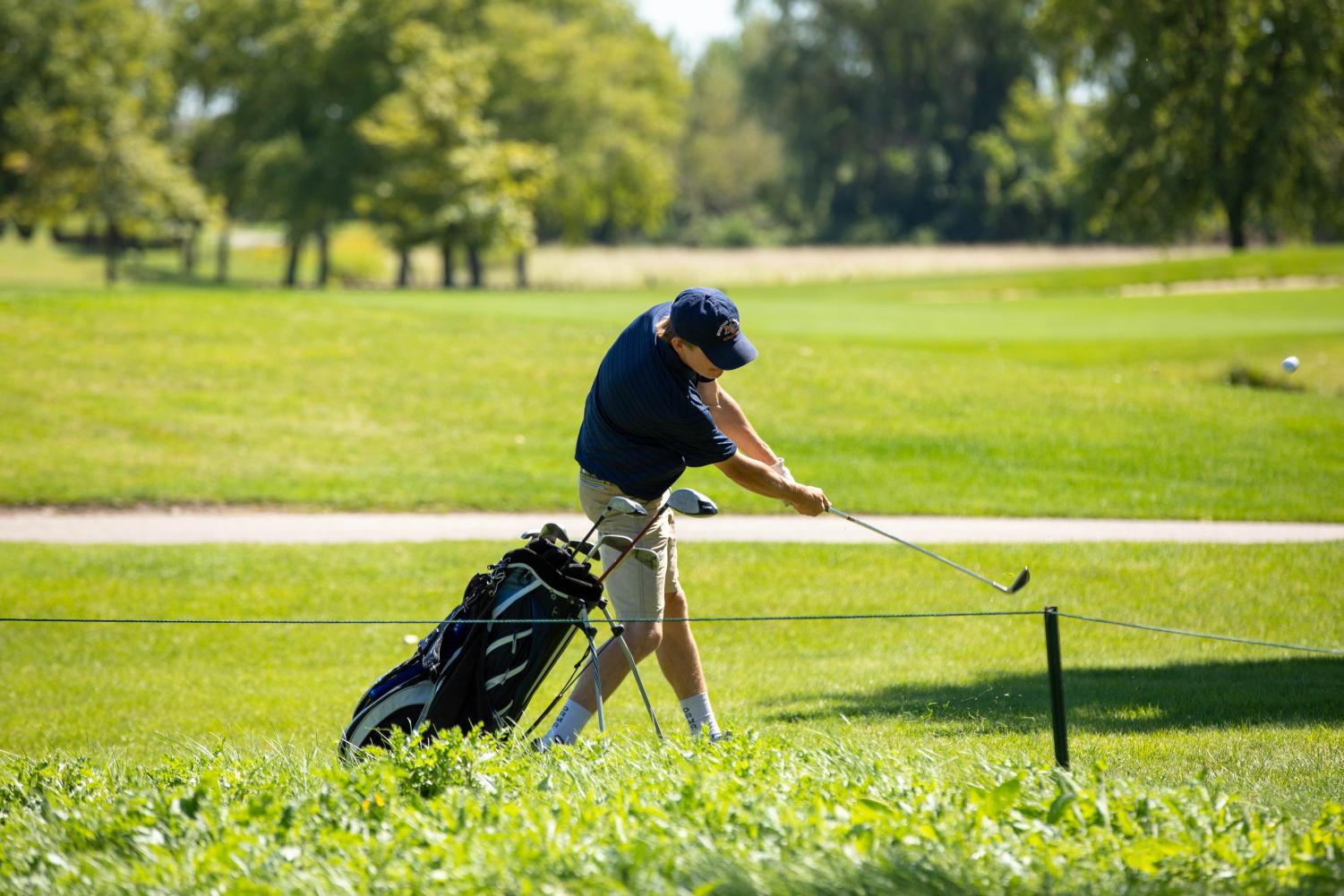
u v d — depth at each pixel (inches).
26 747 543.2
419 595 871.1
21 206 4680.1
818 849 257.3
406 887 247.6
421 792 312.8
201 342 1702.8
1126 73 3715.6
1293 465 1217.4
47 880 260.2
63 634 788.6
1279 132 3452.3
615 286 4446.4
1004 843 265.3
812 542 991.0
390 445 1314.0
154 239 6077.8
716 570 915.4
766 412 1403.8
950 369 1603.1
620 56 4955.7
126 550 981.2
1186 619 762.2
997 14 6289.4
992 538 991.0
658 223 5846.5
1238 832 282.5
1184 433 1331.2
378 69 4537.4
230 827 283.1
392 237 4468.5
